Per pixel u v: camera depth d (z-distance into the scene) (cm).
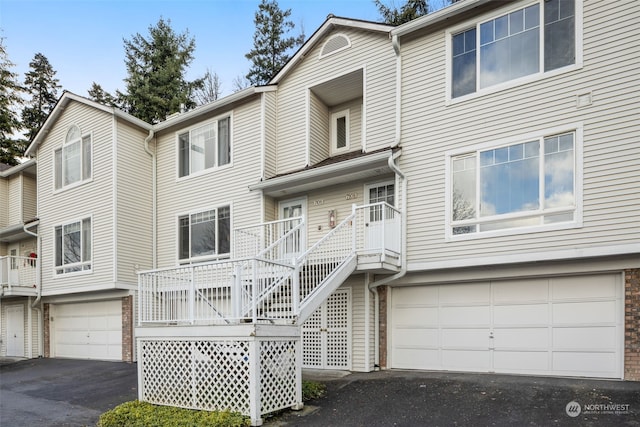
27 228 1616
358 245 1041
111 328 1419
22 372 1327
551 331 811
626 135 731
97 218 1402
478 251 851
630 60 739
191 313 743
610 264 750
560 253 768
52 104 3531
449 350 913
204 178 1366
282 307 783
